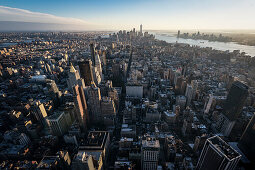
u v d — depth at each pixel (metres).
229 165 159.12
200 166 196.25
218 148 170.75
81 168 169.62
